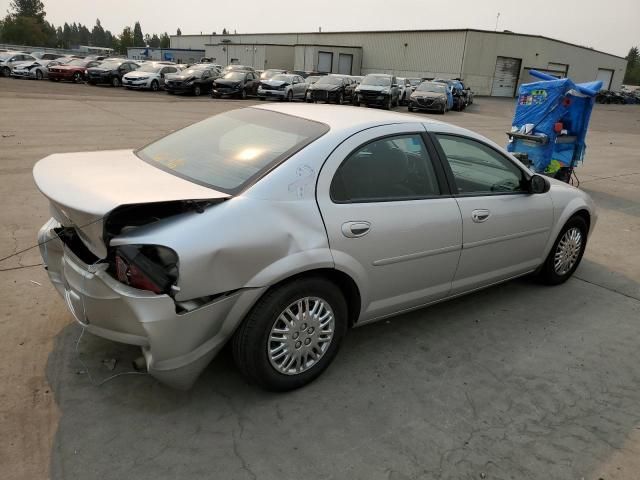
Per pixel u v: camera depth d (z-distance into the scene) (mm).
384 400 2990
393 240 3145
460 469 2523
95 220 2338
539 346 3719
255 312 2703
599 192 9312
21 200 6137
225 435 2627
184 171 2990
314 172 2871
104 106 17922
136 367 2684
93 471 2350
